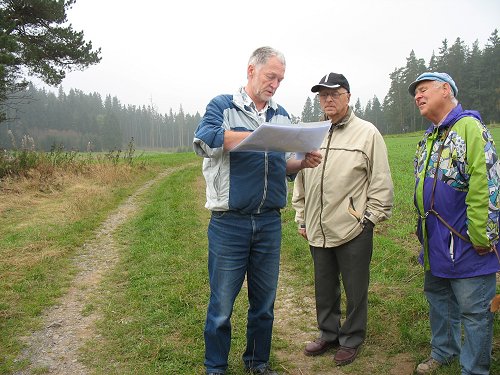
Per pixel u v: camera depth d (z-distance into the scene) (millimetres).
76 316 4559
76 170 14648
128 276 5711
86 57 19656
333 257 3510
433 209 2906
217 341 3135
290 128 2553
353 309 3373
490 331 2809
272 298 3205
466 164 2705
